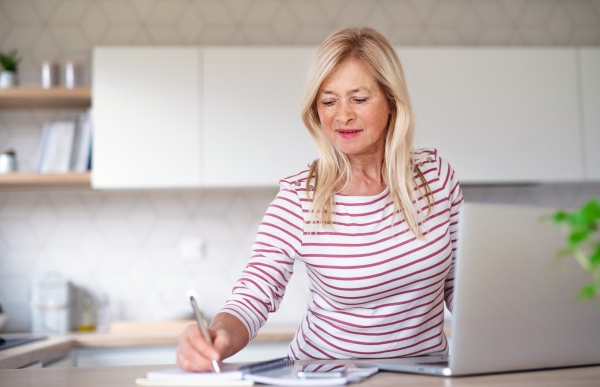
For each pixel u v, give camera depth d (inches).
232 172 100.7
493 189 116.7
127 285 111.2
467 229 35.1
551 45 119.1
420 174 52.4
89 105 110.6
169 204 113.3
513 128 104.0
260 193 114.7
